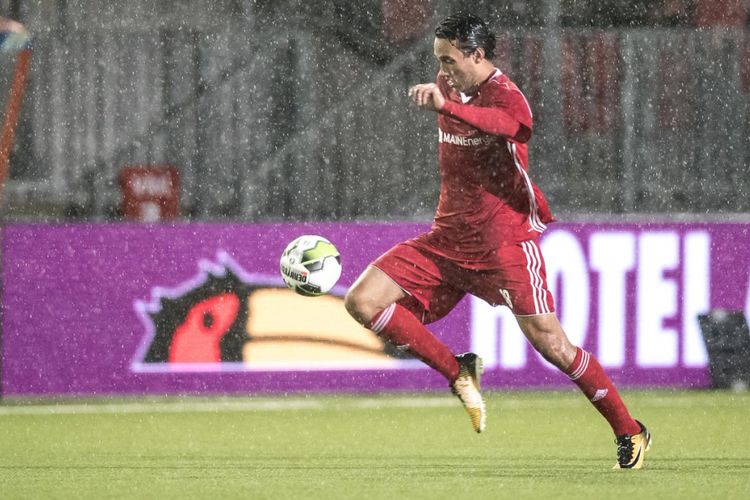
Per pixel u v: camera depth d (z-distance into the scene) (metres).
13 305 28.97
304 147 41.56
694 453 19.98
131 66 42.59
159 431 23.75
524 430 23.66
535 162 41.22
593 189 40.94
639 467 17.72
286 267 18.39
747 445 21.17
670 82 41.62
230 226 29.73
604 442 21.83
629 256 30.83
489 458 19.58
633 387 30.92
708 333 31.19
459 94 16.92
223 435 23.08
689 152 41.31
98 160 42.34
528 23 43.88
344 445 21.52
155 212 41.00
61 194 41.91
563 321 30.58
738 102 41.50
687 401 28.80
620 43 41.75
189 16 43.47
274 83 42.56
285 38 42.81
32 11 43.00
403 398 29.28
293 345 29.89
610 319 30.78
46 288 29.09
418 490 15.70
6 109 41.25
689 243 31.11
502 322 30.58
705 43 41.75
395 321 17.66
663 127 41.47
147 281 29.45
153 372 29.47
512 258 17.09
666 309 31.02
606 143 41.31
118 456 20.02
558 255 30.56
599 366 17.12
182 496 15.27
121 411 27.05
